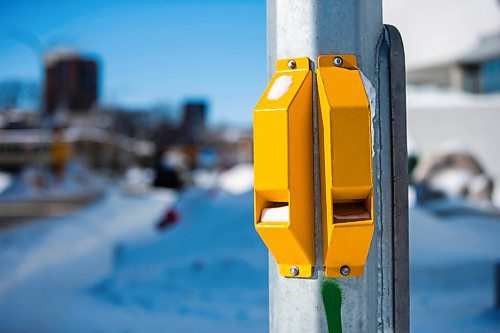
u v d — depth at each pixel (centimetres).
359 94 143
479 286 723
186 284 765
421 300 687
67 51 5488
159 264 834
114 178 4819
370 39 154
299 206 142
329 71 147
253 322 644
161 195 2633
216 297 722
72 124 5216
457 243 846
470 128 2816
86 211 1927
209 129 7162
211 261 807
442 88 3050
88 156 5069
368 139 140
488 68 2933
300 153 143
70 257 1077
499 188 2267
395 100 154
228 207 952
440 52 2922
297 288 149
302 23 151
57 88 5422
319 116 144
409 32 3014
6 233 1445
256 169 142
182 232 903
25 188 2988
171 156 3609
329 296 147
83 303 736
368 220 141
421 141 2833
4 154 4431
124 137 6291
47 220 1745
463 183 1670
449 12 2914
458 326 593
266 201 146
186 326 637
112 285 795
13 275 952
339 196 142
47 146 4316
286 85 146
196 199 1054
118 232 1426
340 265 145
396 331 154
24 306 739
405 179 155
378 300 154
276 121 141
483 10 2836
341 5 151
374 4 156
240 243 847
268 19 160
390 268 155
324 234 143
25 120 5262
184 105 6725
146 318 668
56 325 660
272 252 147
